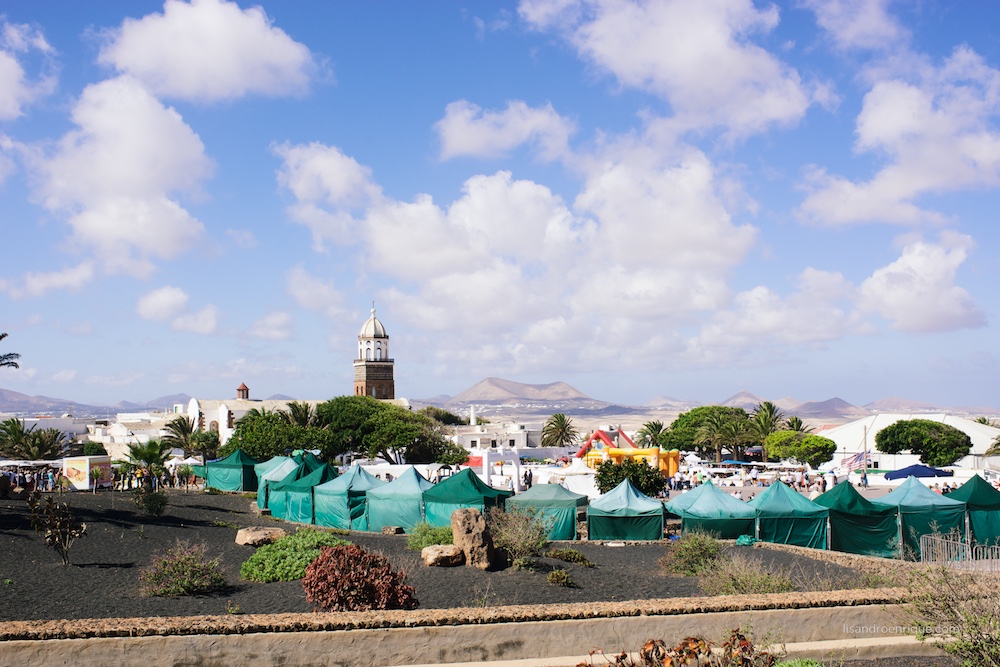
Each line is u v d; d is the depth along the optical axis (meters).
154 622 12.09
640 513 36.62
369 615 12.82
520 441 138.75
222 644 11.93
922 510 35.78
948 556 29.78
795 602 14.30
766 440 103.94
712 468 79.62
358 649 12.30
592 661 12.46
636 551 32.22
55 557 24.39
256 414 90.94
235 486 58.25
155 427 125.50
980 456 88.94
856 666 13.00
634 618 13.45
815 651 13.35
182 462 71.44
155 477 51.06
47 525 23.14
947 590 13.40
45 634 11.53
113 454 104.75
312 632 12.23
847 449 108.81
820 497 37.31
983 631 12.37
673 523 40.38
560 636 13.08
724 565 22.30
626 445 72.44
